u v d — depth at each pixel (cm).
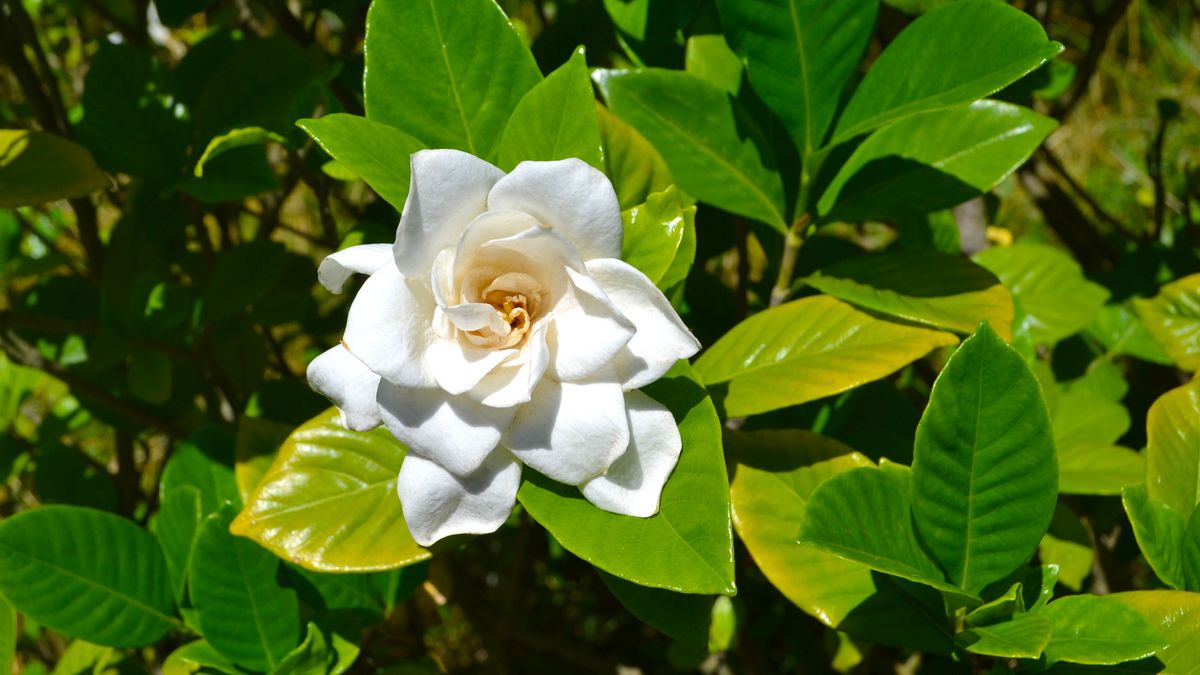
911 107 57
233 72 69
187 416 77
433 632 88
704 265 73
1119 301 79
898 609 58
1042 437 54
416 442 52
